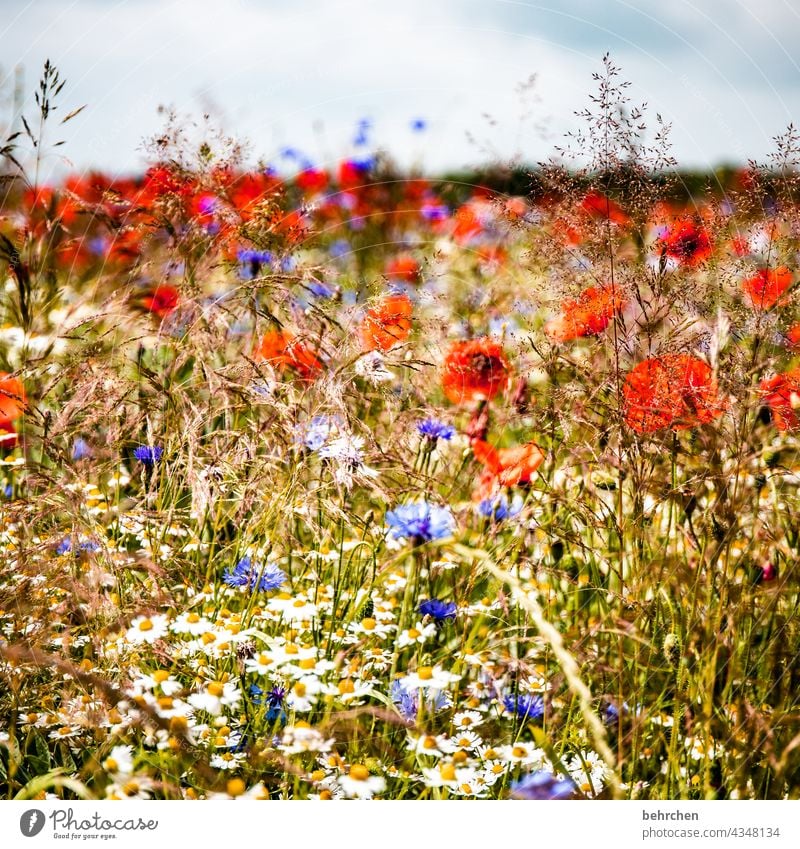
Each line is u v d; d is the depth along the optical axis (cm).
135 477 139
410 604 131
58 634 123
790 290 129
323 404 129
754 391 125
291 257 149
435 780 119
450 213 231
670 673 123
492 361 136
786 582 122
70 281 152
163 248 146
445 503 130
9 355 146
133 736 121
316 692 120
